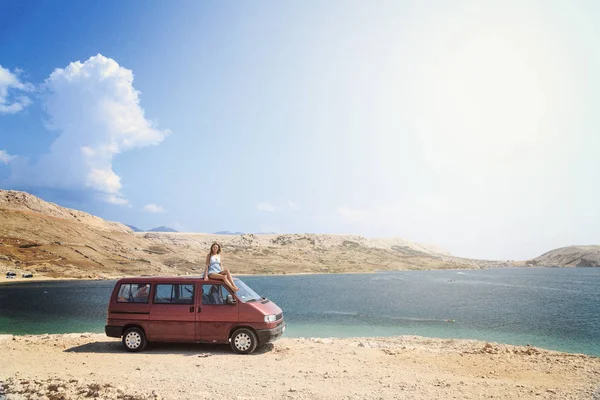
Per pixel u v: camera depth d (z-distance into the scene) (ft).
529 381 29.35
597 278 406.41
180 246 596.70
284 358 36.17
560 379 30.17
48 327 93.09
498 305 152.87
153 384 25.93
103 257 461.78
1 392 23.53
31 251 425.69
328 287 281.33
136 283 40.60
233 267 562.66
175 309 39.01
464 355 40.98
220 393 23.91
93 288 265.34
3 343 45.37
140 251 521.65
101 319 110.11
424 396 23.97
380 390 25.22
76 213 646.74
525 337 81.00
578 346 71.05
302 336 79.82
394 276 479.00
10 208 543.39
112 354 37.96
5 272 361.71
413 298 186.80
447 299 180.65
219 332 38.29
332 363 34.47
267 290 253.24
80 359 35.40
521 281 353.51
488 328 93.50
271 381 27.14
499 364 36.14
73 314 123.13
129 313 39.60
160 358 35.65
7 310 136.15
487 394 24.82
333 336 79.87
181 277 40.88
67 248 457.68
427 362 36.58
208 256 40.63
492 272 612.70
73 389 24.11
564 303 159.63
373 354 40.19
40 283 319.88
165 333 38.93
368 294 213.87
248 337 37.93
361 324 100.17
